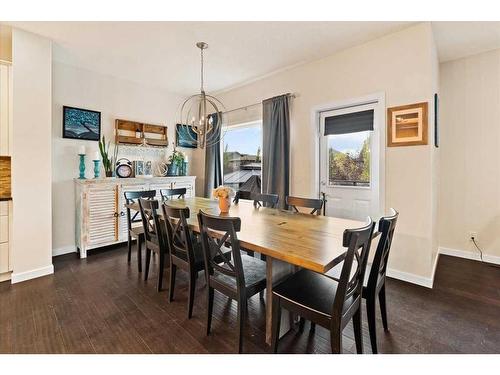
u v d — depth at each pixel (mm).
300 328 1903
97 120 3943
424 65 2609
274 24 2633
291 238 1728
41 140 2879
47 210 2928
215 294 2465
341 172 3389
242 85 4496
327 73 3367
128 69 3840
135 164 4336
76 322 2000
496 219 3309
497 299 2363
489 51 3277
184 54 3318
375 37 2887
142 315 2105
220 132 4926
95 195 3631
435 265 3107
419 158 2668
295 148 3771
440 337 1819
